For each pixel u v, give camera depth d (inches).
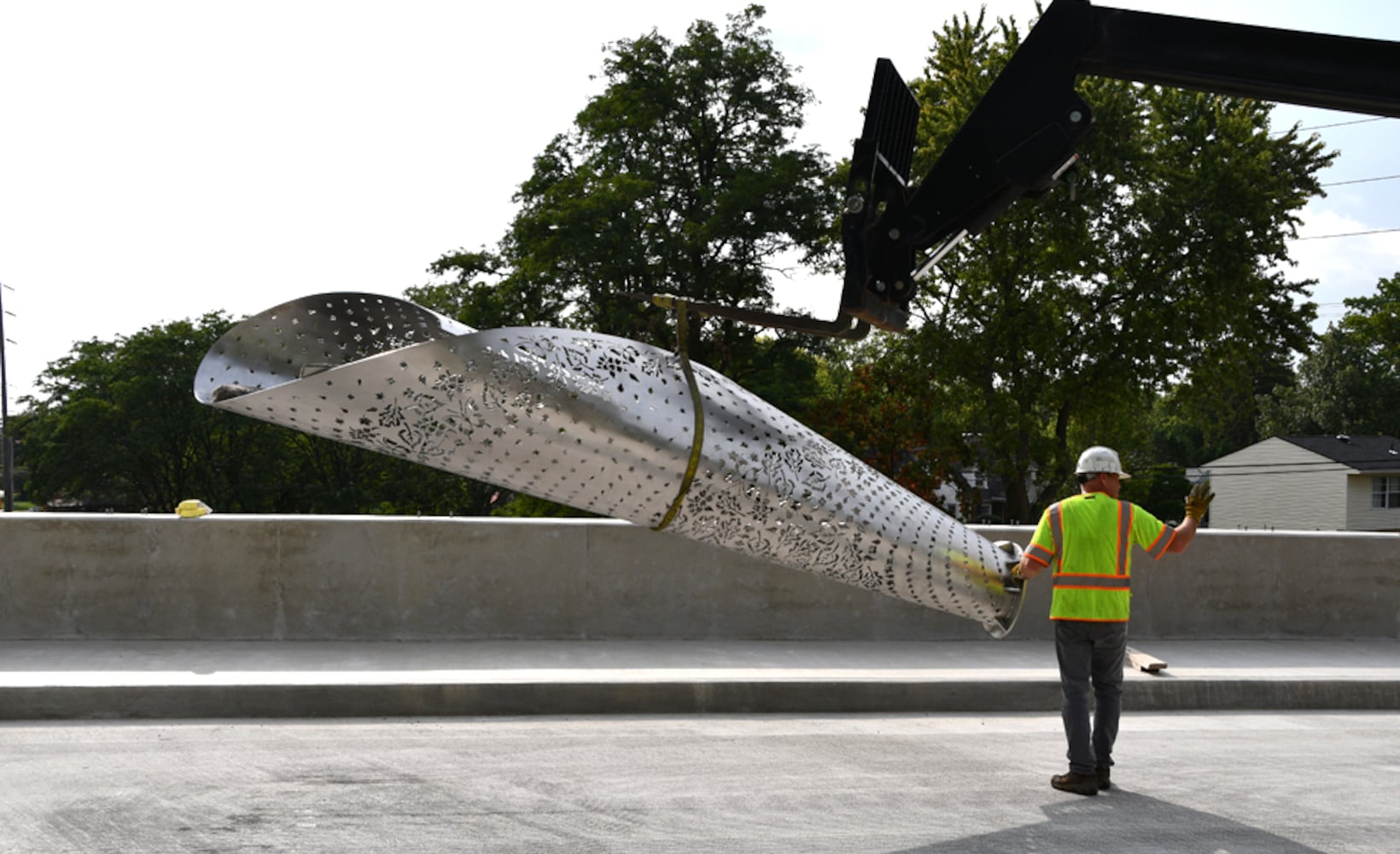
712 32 1551.4
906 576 105.4
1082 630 213.3
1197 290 1378.0
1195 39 123.7
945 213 121.3
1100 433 1481.3
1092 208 1317.7
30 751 229.0
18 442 2642.7
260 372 100.1
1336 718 294.2
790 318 113.7
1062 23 123.6
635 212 1465.3
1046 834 186.5
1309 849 181.3
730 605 351.9
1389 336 3223.4
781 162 1475.1
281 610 334.0
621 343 98.1
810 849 176.2
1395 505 2608.3
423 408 88.3
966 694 288.5
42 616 328.8
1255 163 1362.0
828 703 283.0
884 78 118.4
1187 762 241.0
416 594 338.3
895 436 1449.3
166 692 260.5
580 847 174.9
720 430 97.3
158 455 2437.3
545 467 91.4
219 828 181.2
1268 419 3553.2
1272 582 380.2
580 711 272.8
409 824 184.7
